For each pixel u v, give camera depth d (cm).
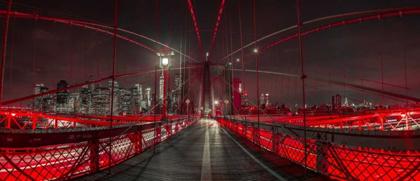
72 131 478
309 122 3997
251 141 1201
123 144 698
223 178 528
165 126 1312
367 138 389
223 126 2688
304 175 511
